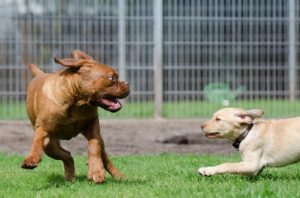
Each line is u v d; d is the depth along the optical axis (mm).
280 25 17219
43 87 8391
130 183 8500
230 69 18594
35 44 16953
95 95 8227
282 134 8641
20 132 15352
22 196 7746
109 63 17312
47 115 8266
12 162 11117
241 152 8750
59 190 8039
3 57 17250
